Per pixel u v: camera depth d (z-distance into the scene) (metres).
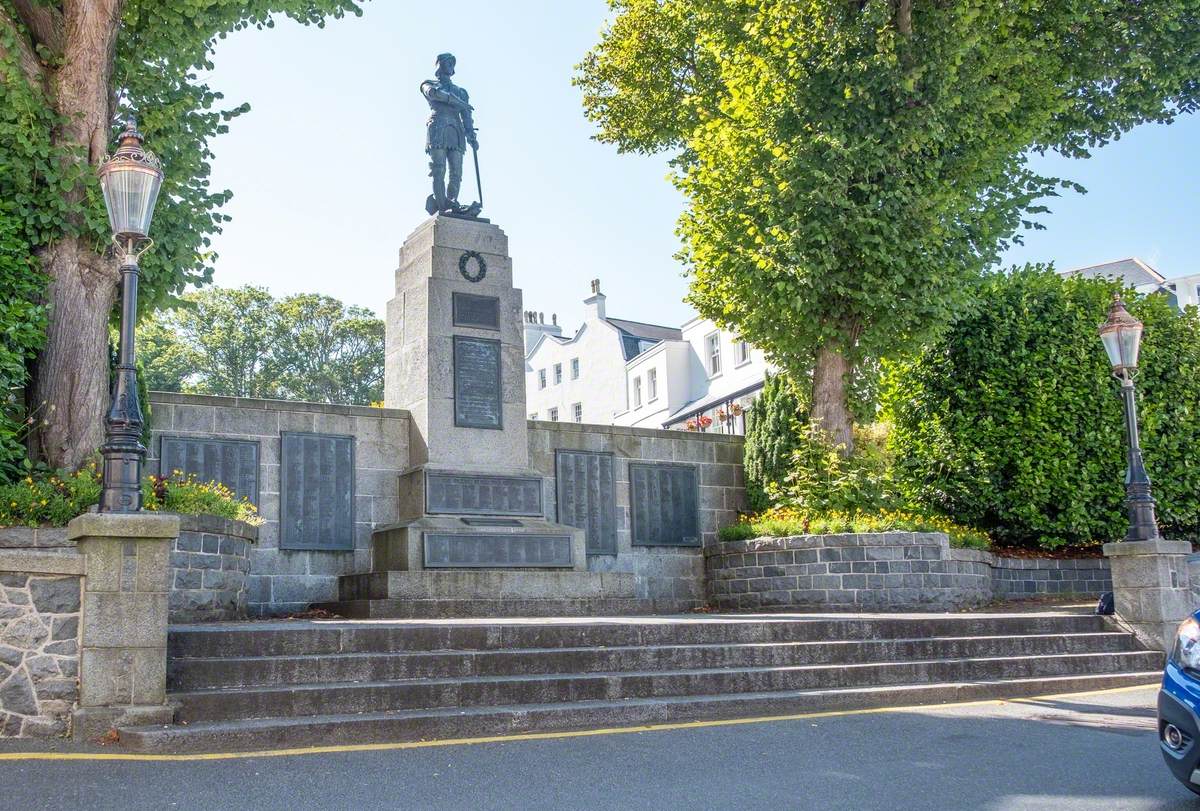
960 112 18.27
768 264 17.19
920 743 8.08
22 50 11.87
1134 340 13.70
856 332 18.66
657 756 7.47
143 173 8.63
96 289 12.19
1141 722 9.12
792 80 17.97
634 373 46.88
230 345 54.19
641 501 19.03
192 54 13.53
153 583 7.96
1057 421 19.14
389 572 14.52
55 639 7.78
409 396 16.95
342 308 57.62
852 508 18.12
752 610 17.62
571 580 15.86
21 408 11.57
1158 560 13.24
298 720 7.87
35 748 7.23
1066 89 20.34
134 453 8.26
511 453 16.78
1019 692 10.95
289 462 15.82
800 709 9.72
